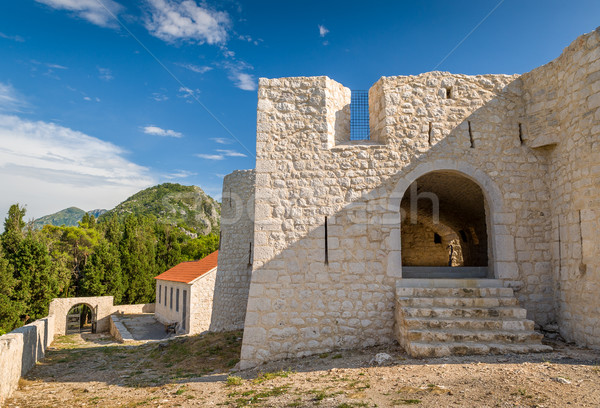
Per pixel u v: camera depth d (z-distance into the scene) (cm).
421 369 655
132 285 3919
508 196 941
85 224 6009
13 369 851
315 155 965
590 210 774
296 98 992
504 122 971
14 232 3017
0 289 2569
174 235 4766
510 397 494
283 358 880
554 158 916
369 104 1063
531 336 753
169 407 627
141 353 1408
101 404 693
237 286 1723
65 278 3731
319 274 917
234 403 602
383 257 921
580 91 810
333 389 602
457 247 2047
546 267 916
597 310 746
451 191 1391
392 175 952
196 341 1339
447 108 979
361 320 897
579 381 536
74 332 3092
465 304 853
